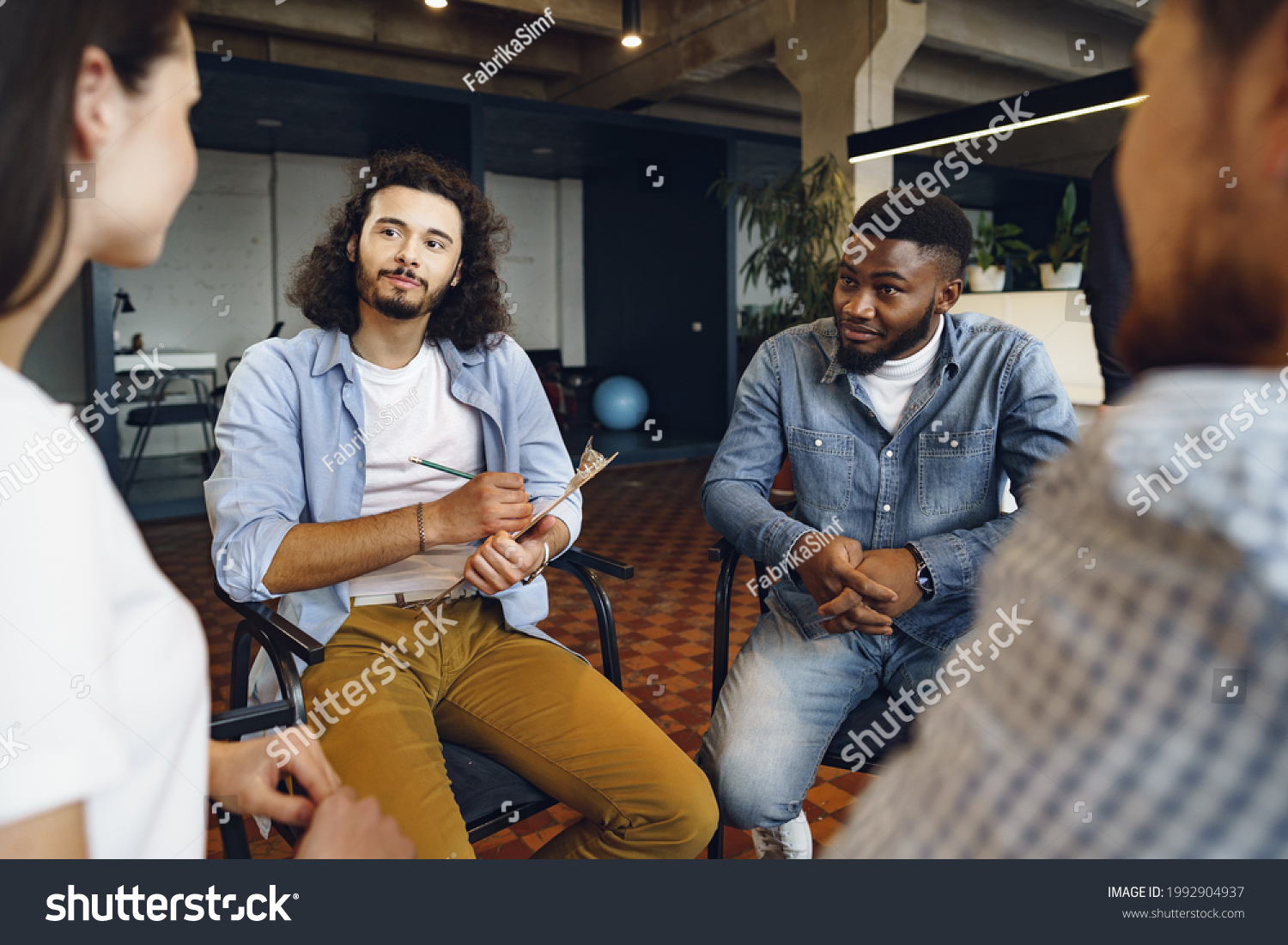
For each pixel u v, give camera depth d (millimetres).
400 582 1462
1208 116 294
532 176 9648
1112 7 7082
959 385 1534
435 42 7871
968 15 7359
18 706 336
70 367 6266
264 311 8414
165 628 433
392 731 1221
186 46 431
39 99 368
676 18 7410
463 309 1533
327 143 7766
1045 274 4477
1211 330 301
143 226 426
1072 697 302
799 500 1682
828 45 6145
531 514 1404
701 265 8102
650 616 3533
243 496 1349
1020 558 346
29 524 346
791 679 1453
